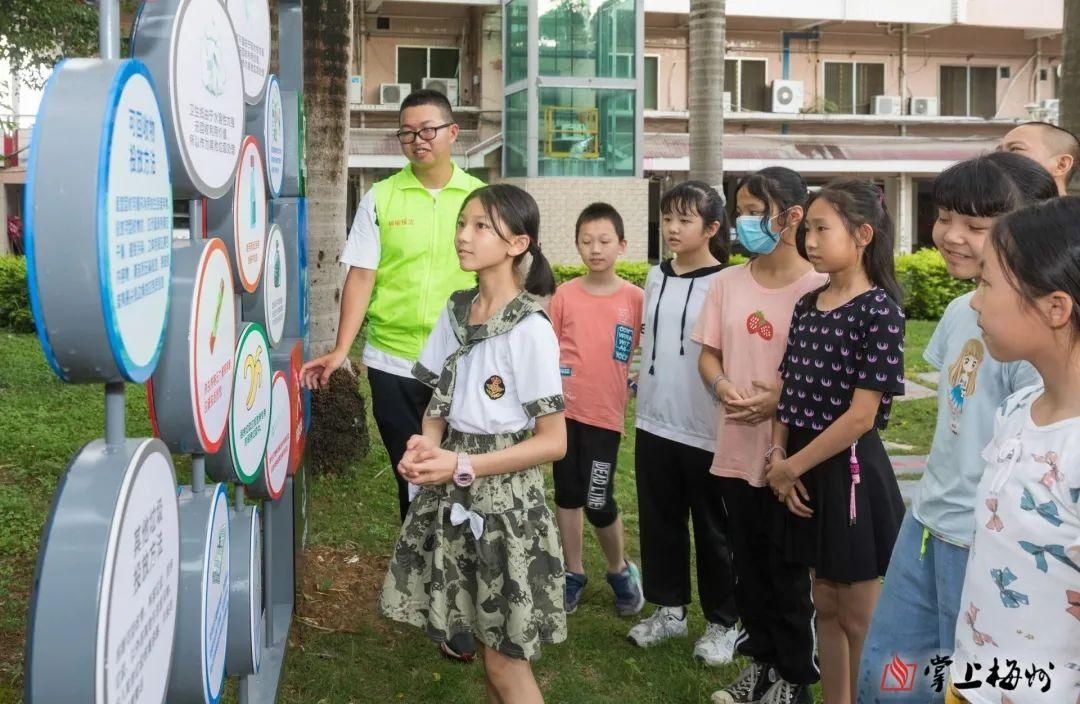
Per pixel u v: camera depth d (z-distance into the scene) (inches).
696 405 131.5
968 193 81.5
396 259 142.5
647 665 135.0
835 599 109.9
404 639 139.3
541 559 96.1
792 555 110.7
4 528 164.9
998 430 73.3
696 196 134.0
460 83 684.1
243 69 98.1
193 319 74.5
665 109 734.5
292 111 129.6
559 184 580.4
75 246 53.7
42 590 54.3
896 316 102.5
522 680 96.7
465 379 97.6
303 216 135.3
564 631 96.8
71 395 283.9
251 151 99.2
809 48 756.6
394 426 145.0
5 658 121.7
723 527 135.0
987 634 71.1
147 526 62.1
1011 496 68.9
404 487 146.2
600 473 145.7
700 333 125.6
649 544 138.2
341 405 211.3
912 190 792.3
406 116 138.9
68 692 53.9
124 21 452.4
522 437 98.1
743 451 118.4
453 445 98.4
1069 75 229.5
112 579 55.2
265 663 118.5
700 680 130.6
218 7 80.0
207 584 80.7
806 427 107.6
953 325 88.7
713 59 367.9
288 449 121.1
